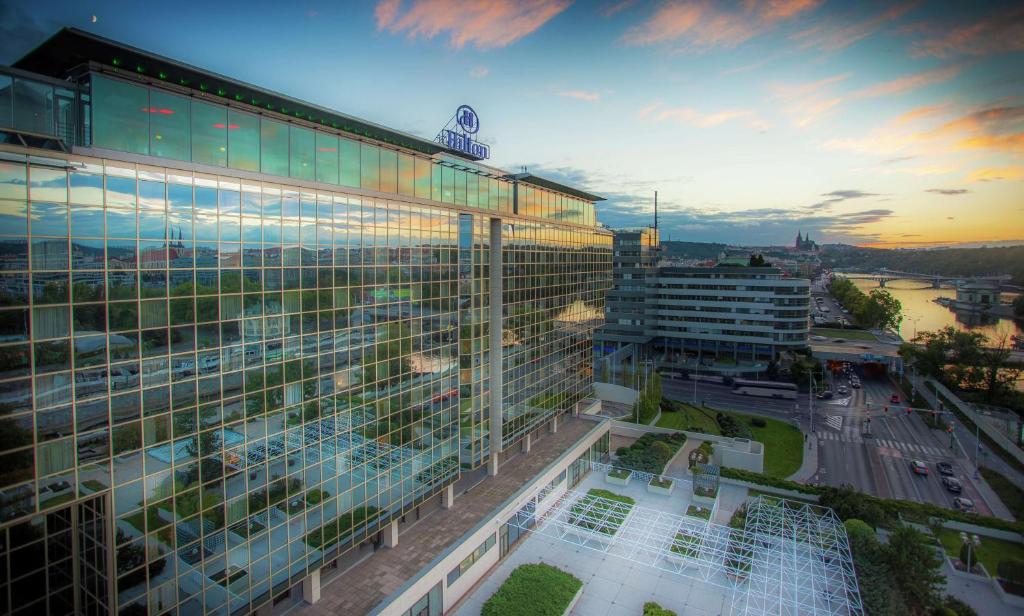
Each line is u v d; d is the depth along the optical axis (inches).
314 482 1492.4
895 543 1843.0
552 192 2928.2
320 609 1542.8
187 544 1200.2
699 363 5629.9
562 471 2623.0
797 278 5674.2
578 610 1791.3
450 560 1772.9
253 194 1318.9
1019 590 1882.4
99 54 1090.1
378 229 1683.1
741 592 1867.6
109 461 1070.4
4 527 949.8
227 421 1269.7
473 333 2186.3
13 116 990.4
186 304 1185.4
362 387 1637.6
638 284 6023.6
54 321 992.2
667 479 2741.1
